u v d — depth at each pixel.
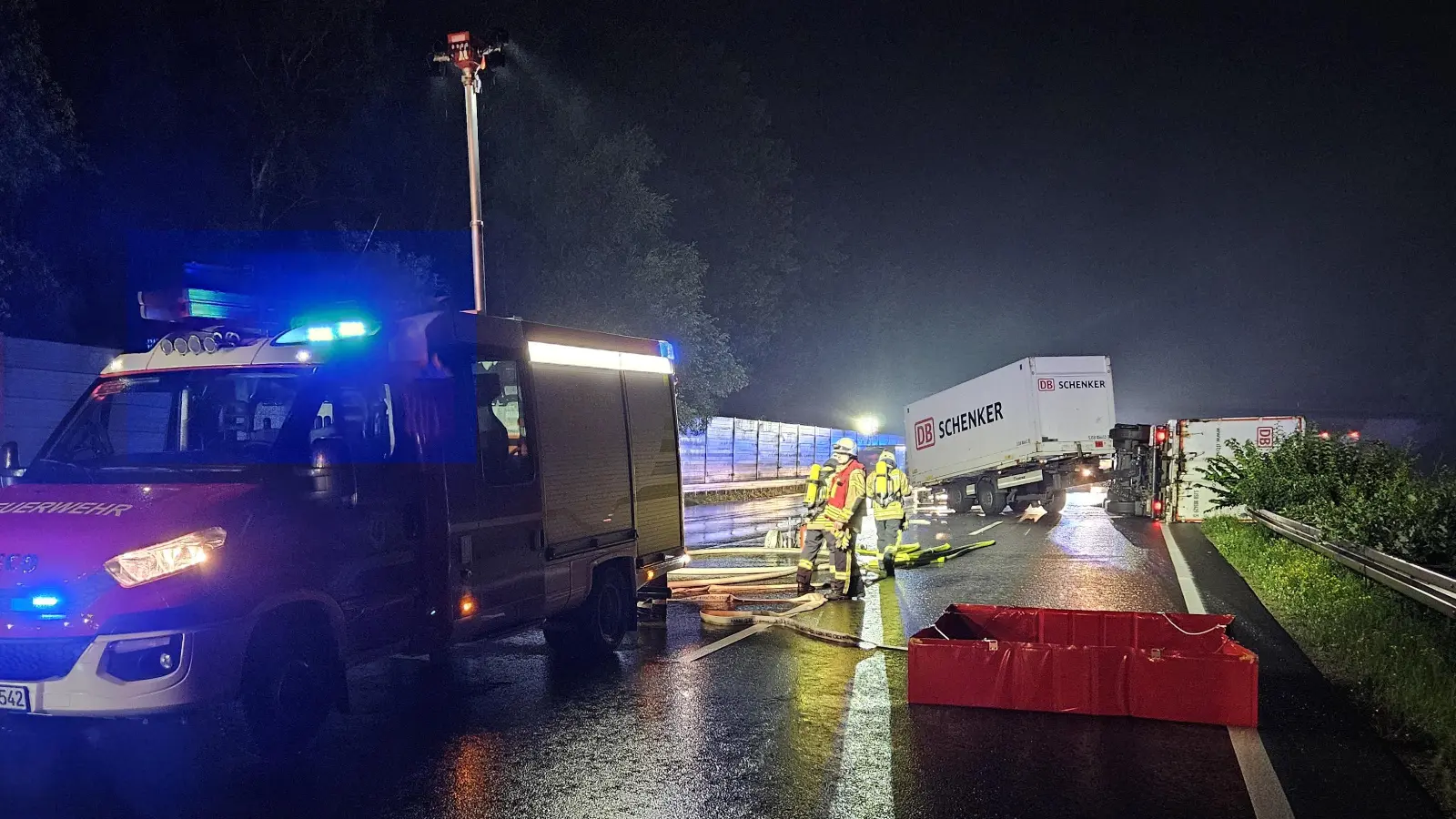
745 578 12.25
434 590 6.60
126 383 6.48
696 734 6.24
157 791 5.30
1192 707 6.45
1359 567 10.25
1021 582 12.63
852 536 11.38
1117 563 14.61
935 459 27.66
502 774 5.54
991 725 6.42
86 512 5.21
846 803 5.09
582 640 8.41
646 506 9.16
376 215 24.30
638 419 9.11
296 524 5.68
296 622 5.75
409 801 5.15
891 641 9.02
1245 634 9.13
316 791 5.30
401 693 7.29
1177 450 22.09
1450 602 7.75
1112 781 5.39
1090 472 24.77
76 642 4.94
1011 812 4.97
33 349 13.69
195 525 5.21
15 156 15.46
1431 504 10.38
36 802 5.14
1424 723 6.18
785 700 7.05
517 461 7.45
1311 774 5.49
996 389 25.75
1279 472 17.86
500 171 26.64
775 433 38.91
